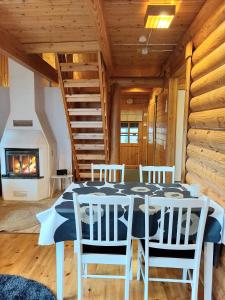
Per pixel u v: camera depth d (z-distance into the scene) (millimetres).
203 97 2545
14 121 4797
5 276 2396
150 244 1854
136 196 2270
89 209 1847
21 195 4758
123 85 5266
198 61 2842
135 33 3379
